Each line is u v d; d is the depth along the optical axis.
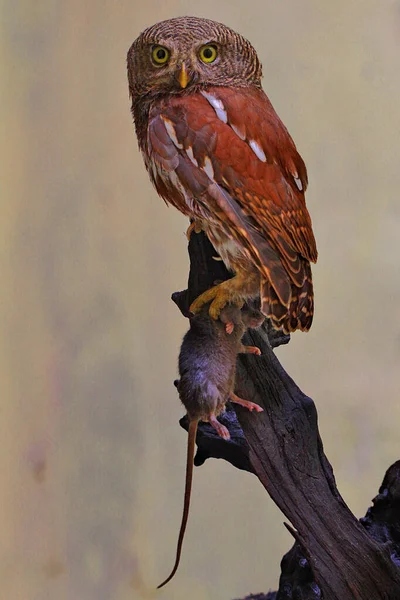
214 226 4.34
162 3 4.67
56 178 4.71
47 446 4.76
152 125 4.35
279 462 4.32
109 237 4.73
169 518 4.77
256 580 4.77
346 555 4.32
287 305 4.31
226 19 4.67
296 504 4.32
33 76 4.69
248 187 4.33
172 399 4.75
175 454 4.77
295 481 4.32
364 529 4.34
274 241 4.32
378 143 4.70
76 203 4.72
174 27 4.36
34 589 4.77
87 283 4.73
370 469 4.74
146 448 4.76
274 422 4.32
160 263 4.73
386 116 4.69
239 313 4.33
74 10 4.68
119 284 4.73
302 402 4.33
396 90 4.69
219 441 4.37
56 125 4.70
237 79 4.37
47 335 4.74
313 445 4.33
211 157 4.33
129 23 4.68
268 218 4.33
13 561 4.76
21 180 4.70
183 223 4.73
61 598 4.77
